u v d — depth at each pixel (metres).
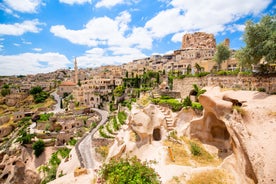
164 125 24.91
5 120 79.31
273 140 11.54
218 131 21.69
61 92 115.00
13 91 125.81
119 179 11.69
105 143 37.00
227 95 20.92
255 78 24.25
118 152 23.20
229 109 17.12
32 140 51.19
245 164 12.86
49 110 87.38
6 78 190.25
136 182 11.27
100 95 85.38
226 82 29.00
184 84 39.19
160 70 93.94
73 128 57.19
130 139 24.80
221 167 15.14
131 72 105.88
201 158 18.47
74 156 34.44
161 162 17.45
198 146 20.58
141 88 74.38
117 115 53.53
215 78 31.16
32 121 71.50
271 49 19.56
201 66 61.12
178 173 14.48
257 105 15.34
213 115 21.08
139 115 24.14
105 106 80.62
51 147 48.53
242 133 13.73
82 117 64.19
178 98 39.28
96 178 15.64
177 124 25.88
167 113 28.81
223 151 19.69
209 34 127.31
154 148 21.86
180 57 105.88
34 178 37.31
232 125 15.36
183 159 18.14
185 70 73.88
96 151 34.44
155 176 12.68
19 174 38.28
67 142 49.19
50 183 16.39
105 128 46.75
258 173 11.05
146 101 38.09
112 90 90.19
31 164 44.75
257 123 13.48
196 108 26.05
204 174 14.23
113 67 148.25
